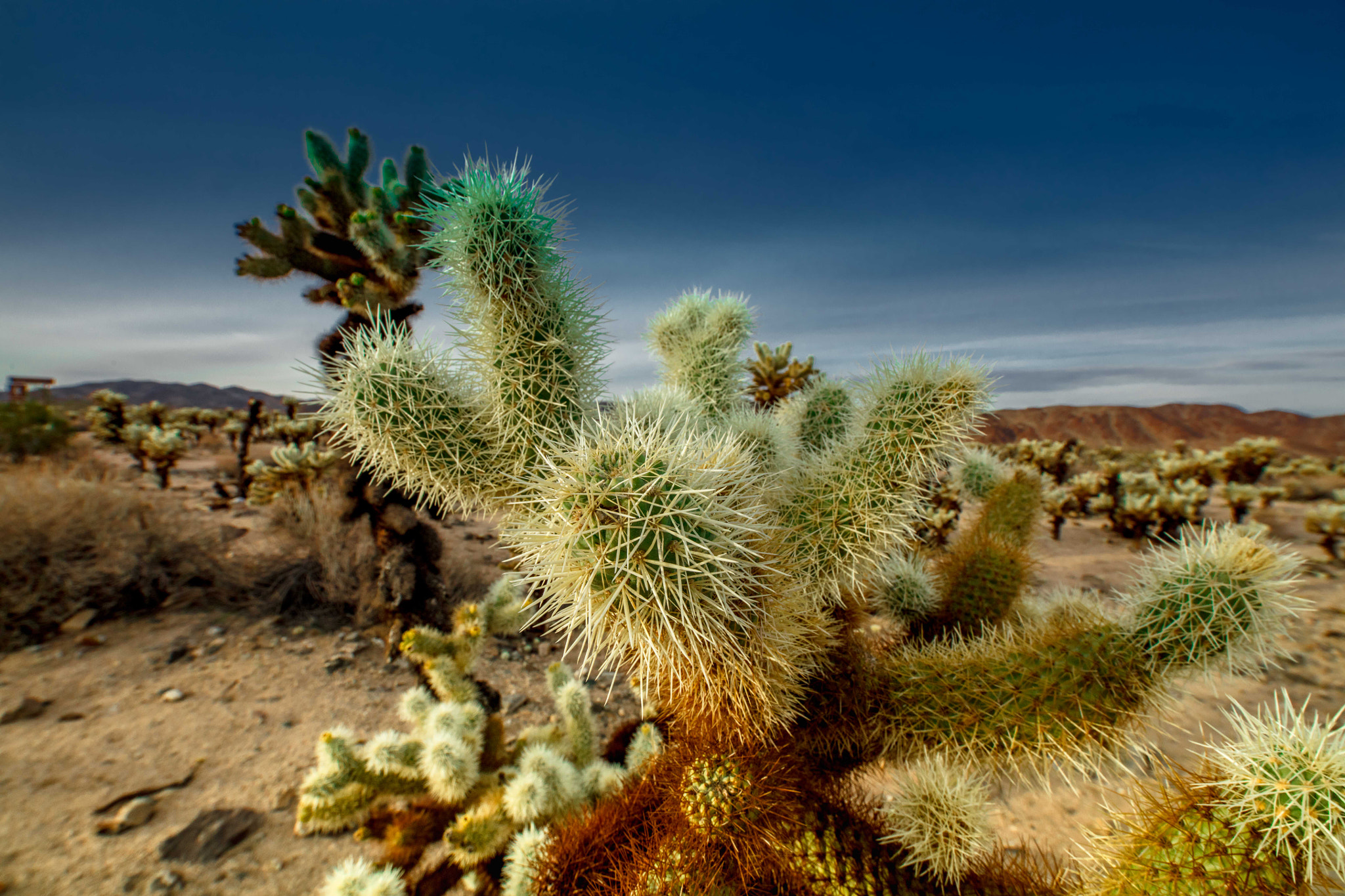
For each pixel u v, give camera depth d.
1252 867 1.14
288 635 5.44
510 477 1.62
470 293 1.58
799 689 1.54
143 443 12.82
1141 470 19.38
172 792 3.33
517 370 1.58
